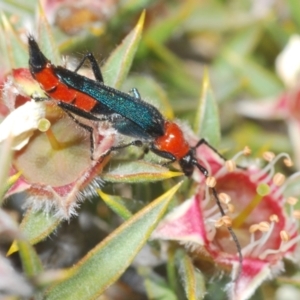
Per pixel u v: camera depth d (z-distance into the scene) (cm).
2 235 6
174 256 7
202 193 7
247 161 7
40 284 6
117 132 6
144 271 7
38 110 6
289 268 7
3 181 6
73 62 7
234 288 7
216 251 7
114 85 7
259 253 7
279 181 7
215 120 7
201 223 7
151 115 7
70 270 6
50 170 6
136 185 7
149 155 7
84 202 7
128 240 6
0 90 6
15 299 6
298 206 7
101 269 6
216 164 7
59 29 7
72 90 6
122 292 7
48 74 6
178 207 7
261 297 7
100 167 6
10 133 6
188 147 7
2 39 7
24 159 6
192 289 6
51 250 7
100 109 6
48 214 6
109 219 7
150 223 6
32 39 6
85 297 6
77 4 7
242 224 7
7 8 7
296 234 7
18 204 7
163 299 7
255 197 7
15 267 6
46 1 7
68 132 6
